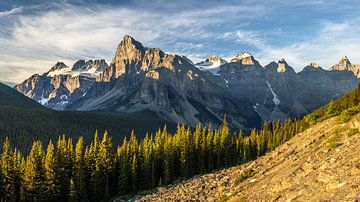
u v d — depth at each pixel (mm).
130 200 86938
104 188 108000
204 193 57938
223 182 59562
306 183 33000
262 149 150625
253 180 48812
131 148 119625
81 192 99188
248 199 39750
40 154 98625
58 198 99562
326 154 38062
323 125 58031
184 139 129875
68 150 106562
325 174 31500
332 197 27359
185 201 56062
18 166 101750
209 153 136750
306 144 51531
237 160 145500
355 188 26312
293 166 42281
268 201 35281
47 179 97625
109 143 110812
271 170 48844
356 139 36844
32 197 95625
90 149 110312
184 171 126375
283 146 62906
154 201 66500
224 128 146250
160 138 136875
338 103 100688
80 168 102188
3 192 97250
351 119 49562
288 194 33438
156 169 123062
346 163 31500
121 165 112250
